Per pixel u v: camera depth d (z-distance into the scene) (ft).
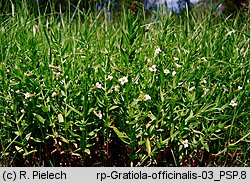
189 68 5.95
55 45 5.96
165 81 5.64
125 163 5.81
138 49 6.08
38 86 5.46
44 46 6.36
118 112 5.50
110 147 5.86
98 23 8.27
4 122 5.59
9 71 5.80
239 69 6.19
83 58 5.78
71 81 5.55
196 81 5.86
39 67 5.60
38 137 5.85
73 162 5.76
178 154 5.71
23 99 5.59
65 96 5.52
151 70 5.52
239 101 5.90
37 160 5.92
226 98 6.14
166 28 6.15
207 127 5.61
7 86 5.63
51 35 6.29
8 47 6.04
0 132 5.71
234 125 5.98
